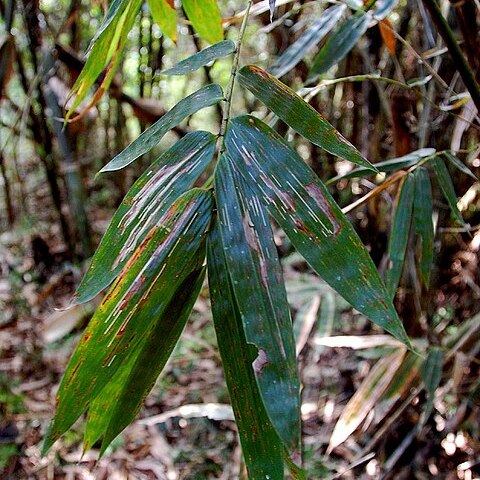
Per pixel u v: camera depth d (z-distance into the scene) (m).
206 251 0.37
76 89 0.54
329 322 1.11
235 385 0.37
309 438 1.38
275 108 0.42
